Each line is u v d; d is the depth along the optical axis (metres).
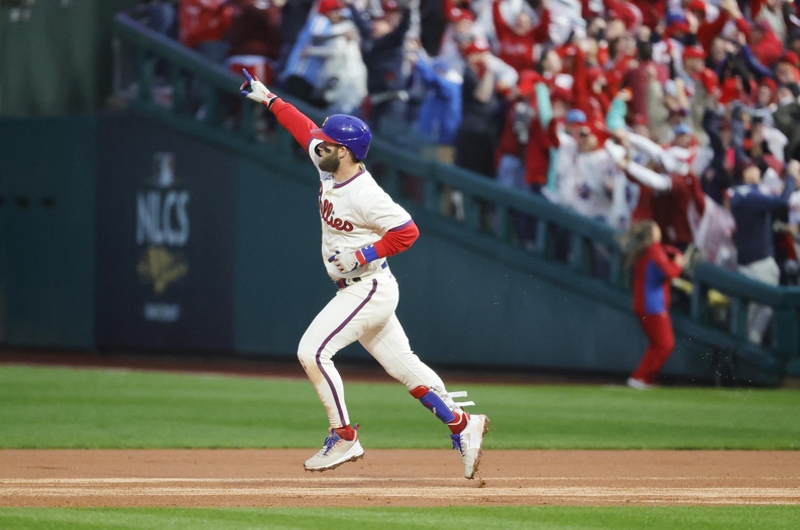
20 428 27.67
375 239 17.56
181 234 51.62
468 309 45.41
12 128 55.75
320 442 25.70
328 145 17.09
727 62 42.78
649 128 43.06
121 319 53.28
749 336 41.81
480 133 44.69
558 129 43.50
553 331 43.62
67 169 54.28
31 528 14.12
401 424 29.56
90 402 33.59
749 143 42.06
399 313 47.16
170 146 51.66
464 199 45.09
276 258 49.25
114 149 53.12
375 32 46.16
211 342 51.09
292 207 48.69
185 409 32.19
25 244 55.66
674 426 29.39
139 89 52.41
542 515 15.73
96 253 53.72
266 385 39.59
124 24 53.06
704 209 41.69
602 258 44.44
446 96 45.03
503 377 44.94
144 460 22.39
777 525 15.11
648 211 41.38
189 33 51.31
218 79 49.62
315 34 46.81
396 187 46.62
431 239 46.09
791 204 41.47
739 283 40.59
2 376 41.47
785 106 42.16
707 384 41.00
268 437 26.53
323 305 48.03
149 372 45.12
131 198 52.78
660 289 38.34
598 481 19.88
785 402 34.94
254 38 49.34
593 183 42.97
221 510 15.84
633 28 43.56
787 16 43.97
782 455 24.44
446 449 25.02
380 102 46.41
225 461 22.41
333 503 16.80
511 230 44.94
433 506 16.59
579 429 28.75
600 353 42.69
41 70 55.44
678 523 15.20
